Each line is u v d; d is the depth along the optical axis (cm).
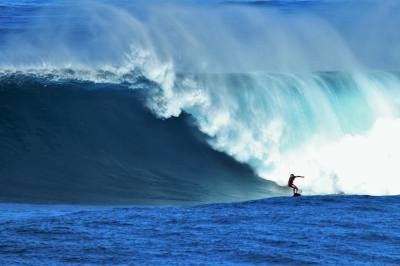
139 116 9844
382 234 5056
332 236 4994
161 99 10006
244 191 8681
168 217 5559
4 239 4844
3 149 8994
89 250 4619
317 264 4412
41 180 8406
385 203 6147
